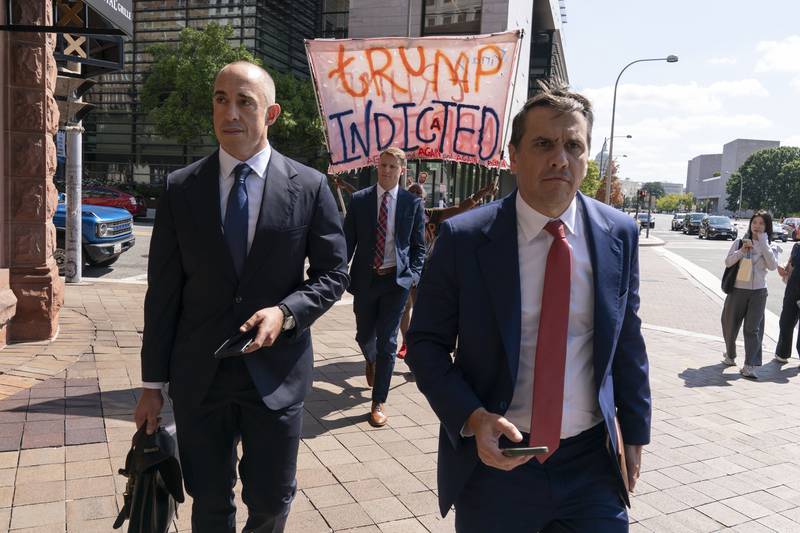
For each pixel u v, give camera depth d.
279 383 2.13
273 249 2.11
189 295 2.11
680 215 59.84
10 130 5.33
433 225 5.82
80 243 9.69
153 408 2.12
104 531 2.67
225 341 2.06
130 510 2.10
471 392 1.64
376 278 4.43
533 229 1.72
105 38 6.53
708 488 3.68
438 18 23.69
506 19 23.00
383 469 3.56
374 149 5.64
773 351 8.19
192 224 2.07
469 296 1.71
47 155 5.51
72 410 4.03
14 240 5.50
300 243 2.18
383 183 4.50
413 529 2.92
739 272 6.66
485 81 5.39
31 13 5.27
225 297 2.08
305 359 2.25
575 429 1.76
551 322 1.67
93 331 6.25
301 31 33.38
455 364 1.78
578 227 1.77
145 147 33.06
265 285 2.11
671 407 5.29
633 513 3.33
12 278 5.52
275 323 1.96
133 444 2.12
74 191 9.54
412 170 20.75
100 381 4.64
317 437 4.03
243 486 2.21
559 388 1.67
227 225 2.09
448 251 1.75
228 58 26.95
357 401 4.80
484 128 5.46
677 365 6.98
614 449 1.71
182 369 2.11
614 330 1.71
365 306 4.51
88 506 2.87
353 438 4.03
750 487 3.72
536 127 1.67
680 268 19.95
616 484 1.78
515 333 1.67
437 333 1.76
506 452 1.47
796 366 7.21
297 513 3.02
